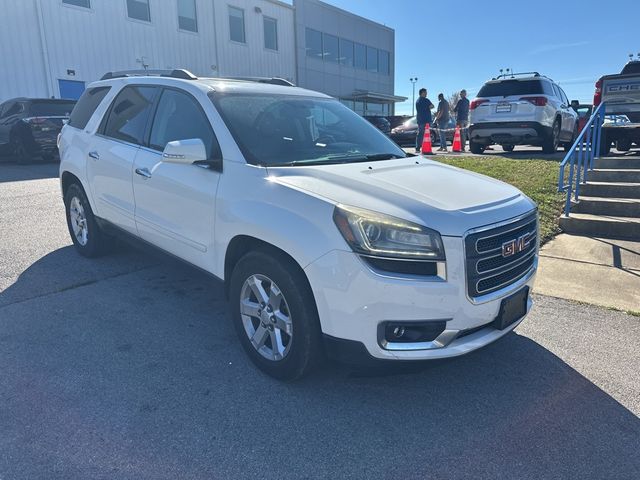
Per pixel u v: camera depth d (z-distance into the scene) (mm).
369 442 2629
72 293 4473
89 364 3299
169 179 3799
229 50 24688
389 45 38156
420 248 2643
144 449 2521
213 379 3162
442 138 15484
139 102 4453
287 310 2975
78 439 2576
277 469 2420
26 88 17344
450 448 2596
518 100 11461
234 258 3418
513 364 3445
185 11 22438
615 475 2418
